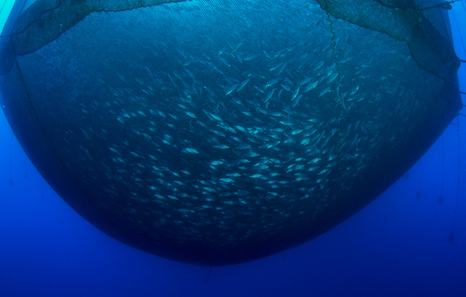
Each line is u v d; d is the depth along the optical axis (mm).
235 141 3311
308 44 3008
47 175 4262
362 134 3414
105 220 4238
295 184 3541
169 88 3160
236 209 3660
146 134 3320
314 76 3082
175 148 3352
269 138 3301
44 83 3326
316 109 3205
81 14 2918
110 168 3559
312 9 2938
